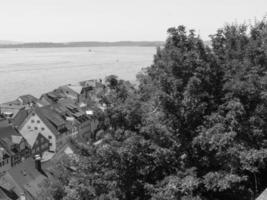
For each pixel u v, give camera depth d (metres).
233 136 12.98
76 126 93.25
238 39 17.70
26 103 106.56
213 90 15.27
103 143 14.94
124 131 14.83
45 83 179.25
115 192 14.21
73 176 17.08
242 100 14.90
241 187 14.01
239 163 13.45
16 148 66.88
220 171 13.30
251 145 14.60
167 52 15.32
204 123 14.08
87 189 14.79
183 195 12.80
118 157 14.10
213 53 16.88
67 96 122.81
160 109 14.51
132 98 15.84
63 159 20.52
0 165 61.41
